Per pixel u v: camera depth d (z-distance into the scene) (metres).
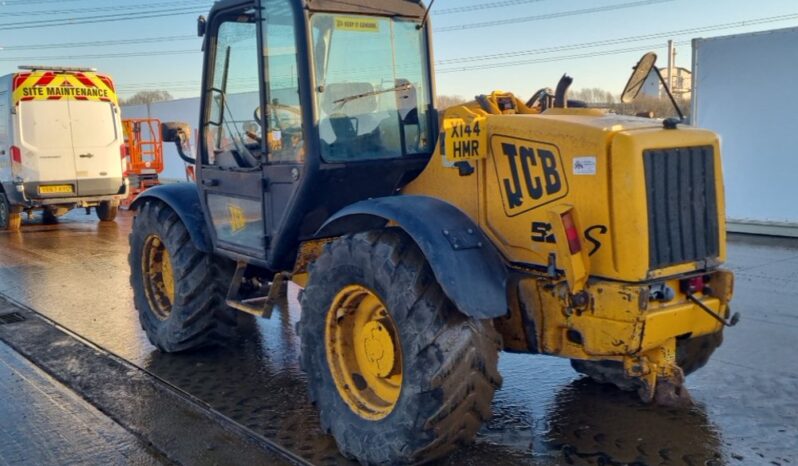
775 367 4.80
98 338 5.86
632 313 3.19
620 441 3.78
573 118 3.50
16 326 6.27
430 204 3.50
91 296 7.36
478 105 3.94
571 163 3.31
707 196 3.51
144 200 5.50
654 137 3.27
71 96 12.48
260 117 4.24
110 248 10.52
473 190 3.74
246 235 4.54
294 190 4.04
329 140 3.98
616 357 3.45
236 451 3.78
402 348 3.34
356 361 3.76
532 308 3.49
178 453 3.77
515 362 5.06
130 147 15.98
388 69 4.27
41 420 4.25
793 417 4.02
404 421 3.31
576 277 3.24
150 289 5.59
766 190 9.72
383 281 3.38
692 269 3.44
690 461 3.54
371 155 4.16
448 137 3.76
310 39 3.88
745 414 4.07
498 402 4.34
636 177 3.18
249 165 4.48
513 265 3.58
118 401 4.50
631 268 3.21
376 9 4.17
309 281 3.80
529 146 3.45
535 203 3.45
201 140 4.86
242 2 4.28
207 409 4.36
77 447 3.89
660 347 3.52
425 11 4.43
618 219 3.21
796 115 9.27
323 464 3.62
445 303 3.29
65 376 4.96
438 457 3.45
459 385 3.24
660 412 4.13
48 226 13.28
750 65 9.61
